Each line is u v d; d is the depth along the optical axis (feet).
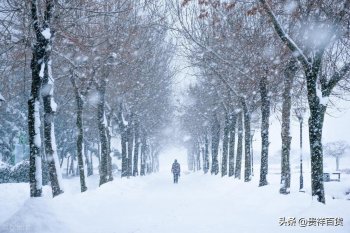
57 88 86.58
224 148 121.29
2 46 49.75
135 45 81.35
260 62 63.77
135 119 132.26
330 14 42.27
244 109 81.30
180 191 85.51
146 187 99.55
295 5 45.80
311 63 42.86
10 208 45.62
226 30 71.87
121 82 91.66
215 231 33.17
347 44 47.91
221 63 78.95
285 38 42.29
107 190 68.49
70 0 50.88
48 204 35.70
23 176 89.56
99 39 64.49
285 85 56.18
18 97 92.73
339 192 88.12
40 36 41.81
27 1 44.98
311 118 42.75
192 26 77.97
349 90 63.46
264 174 64.08
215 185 90.99
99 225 37.93
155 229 35.37
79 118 68.28
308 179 129.59
